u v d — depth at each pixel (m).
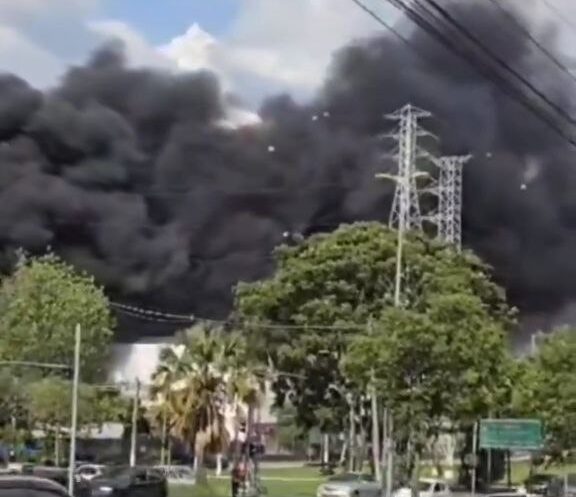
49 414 76.06
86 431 85.19
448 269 67.31
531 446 55.06
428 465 63.19
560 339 61.88
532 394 59.31
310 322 74.31
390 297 71.56
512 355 70.31
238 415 73.12
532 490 61.22
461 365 43.50
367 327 57.09
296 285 75.50
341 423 77.56
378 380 44.06
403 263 67.06
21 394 76.94
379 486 53.47
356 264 74.25
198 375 71.88
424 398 43.31
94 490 47.78
